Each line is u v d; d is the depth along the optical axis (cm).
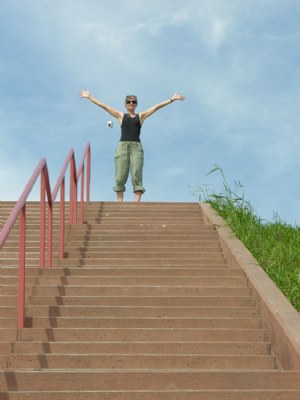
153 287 784
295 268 823
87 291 781
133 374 546
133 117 1362
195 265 922
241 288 778
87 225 1094
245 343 663
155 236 1045
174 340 692
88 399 515
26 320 712
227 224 1054
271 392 513
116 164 1367
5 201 1268
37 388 544
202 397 512
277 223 1086
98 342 662
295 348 563
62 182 938
